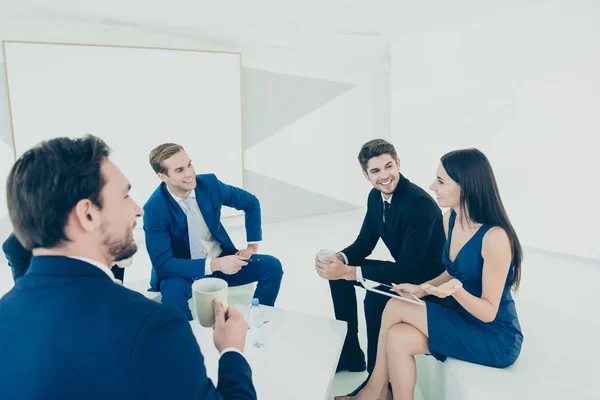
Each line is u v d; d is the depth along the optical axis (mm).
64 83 4230
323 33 5016
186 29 4648
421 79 5133
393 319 1699
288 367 1447
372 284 2148
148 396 677
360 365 2223
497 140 4363
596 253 3789
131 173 4621
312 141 5816
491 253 1510
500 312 1584
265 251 4414
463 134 4699
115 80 4418
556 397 1390
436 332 1586
